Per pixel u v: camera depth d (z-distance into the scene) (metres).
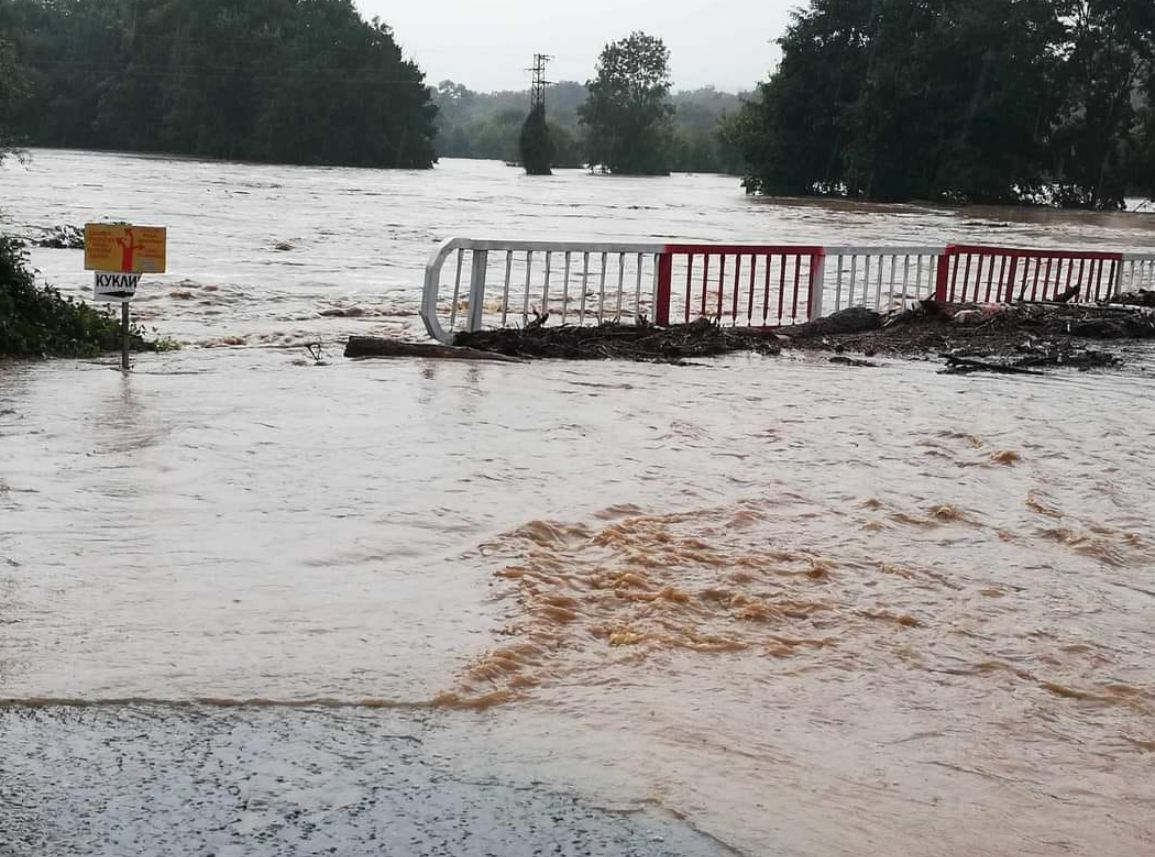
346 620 5.31
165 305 18.75
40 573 5.70
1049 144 95.06
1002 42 91.81
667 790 4.00
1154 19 92.25
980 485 8.28
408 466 7.99
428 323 13.23
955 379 12.78
